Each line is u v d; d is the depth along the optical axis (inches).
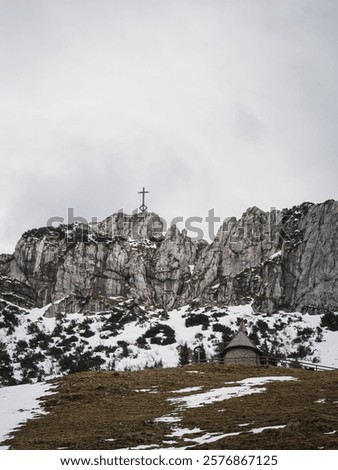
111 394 2896.2
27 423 2481.5
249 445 1745.8
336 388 2551.7
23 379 6820.9
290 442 1721.2
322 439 1718.8
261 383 2886.3
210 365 3567.9
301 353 7224.4
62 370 7121.1
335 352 7175.2
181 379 3164.4
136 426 2175.2
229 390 2760.8
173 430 2060.8
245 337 4490.7
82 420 2421.3
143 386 3019.2
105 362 7244.1
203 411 2356.1
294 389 2632.9
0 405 2856.8
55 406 2751.0
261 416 2123.5
